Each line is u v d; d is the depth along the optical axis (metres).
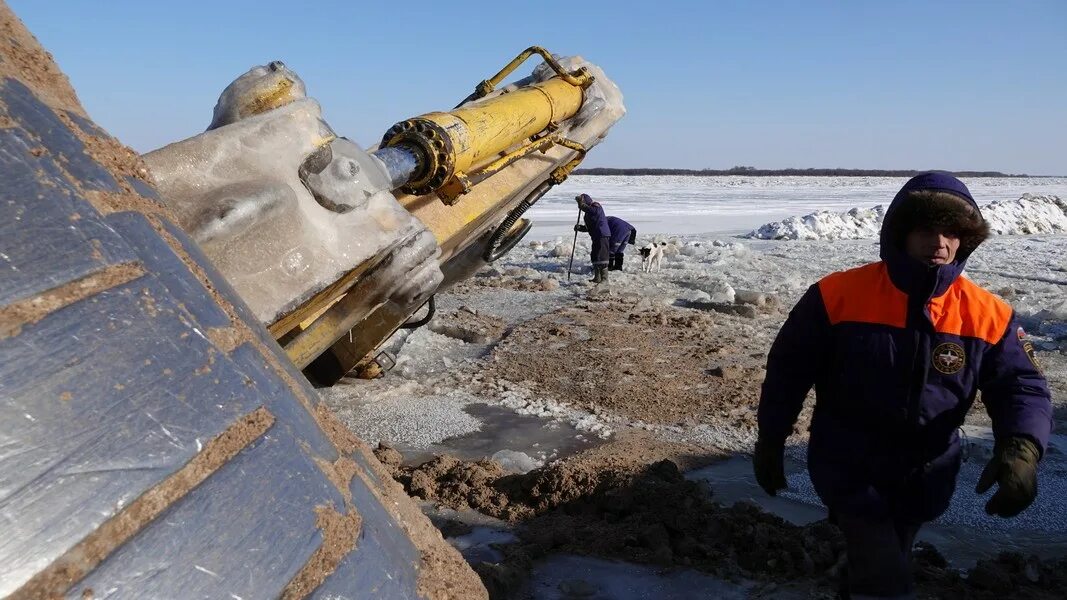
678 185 96.00
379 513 1.67
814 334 2.70
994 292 13.33
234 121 3.49
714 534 4.00
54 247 1.31
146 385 1.29
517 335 9.32
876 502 2.60
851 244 24.03
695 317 10.69
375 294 3.56
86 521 1.12
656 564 3.75
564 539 3.99
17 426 1.13
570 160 7.01
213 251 2.93
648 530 3.93
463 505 4.46
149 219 1.64
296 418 1.56
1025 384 2.51
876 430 2.63
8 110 1.44
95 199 1.49
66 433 1.16
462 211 5.62
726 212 44.69
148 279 1.43
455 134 4.93
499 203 6.03
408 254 3.52
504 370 7.81
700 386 7.45
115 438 1.21
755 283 14.44
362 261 3.30
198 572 1.20
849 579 2.67
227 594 1.21
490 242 6.95
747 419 6.46
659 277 15.05
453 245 5.79
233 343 1.55
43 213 1.33
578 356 8.43
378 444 5.70
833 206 53.53
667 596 3.49
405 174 4.40
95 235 1.39
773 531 3.96
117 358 1.28
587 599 3.47
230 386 1.43
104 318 1.30
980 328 2.54
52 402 1.17
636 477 4.56
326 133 3.40
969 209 2.48
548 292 12.81
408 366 7.75
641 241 22.66
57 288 1.28
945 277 2.50
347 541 1.46
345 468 1.64
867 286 2.62
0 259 1.24
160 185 2.92
